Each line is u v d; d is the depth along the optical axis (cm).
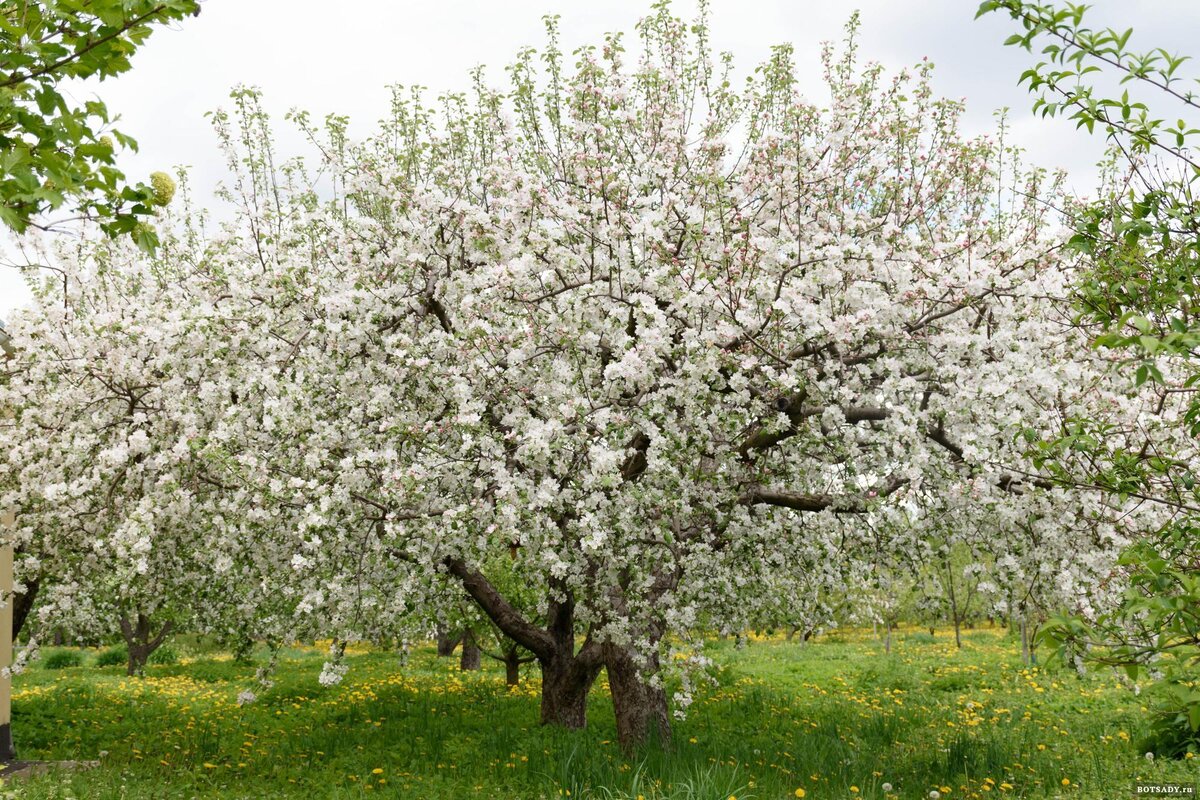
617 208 732
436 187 779
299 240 825
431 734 973
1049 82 373
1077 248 444
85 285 877
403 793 716
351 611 698
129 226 445
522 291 716
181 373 761
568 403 638
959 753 809
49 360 759
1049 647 320
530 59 866
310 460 635
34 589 941
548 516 657
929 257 734
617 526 670
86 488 696
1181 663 291
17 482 760
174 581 893
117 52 405
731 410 686
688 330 662
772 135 748
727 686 1404
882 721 1028
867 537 870
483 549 671
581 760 760
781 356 673
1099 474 452
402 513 661
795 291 680
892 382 655
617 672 902
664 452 660
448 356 721
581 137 796
